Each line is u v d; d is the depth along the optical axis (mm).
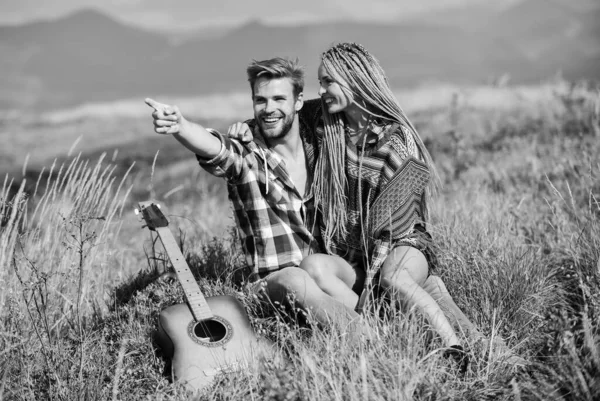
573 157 6648
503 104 13875
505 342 3580
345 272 3846
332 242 4062
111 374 3434
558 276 4367
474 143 10289
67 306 4242
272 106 3926
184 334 3434
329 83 3879
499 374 3203
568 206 5316
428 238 3879
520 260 4273
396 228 3744
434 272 3873
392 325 3336
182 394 3150
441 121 13484
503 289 3900
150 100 3570
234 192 4102
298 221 4051
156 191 12906
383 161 3865
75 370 3441
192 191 12094
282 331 3438
